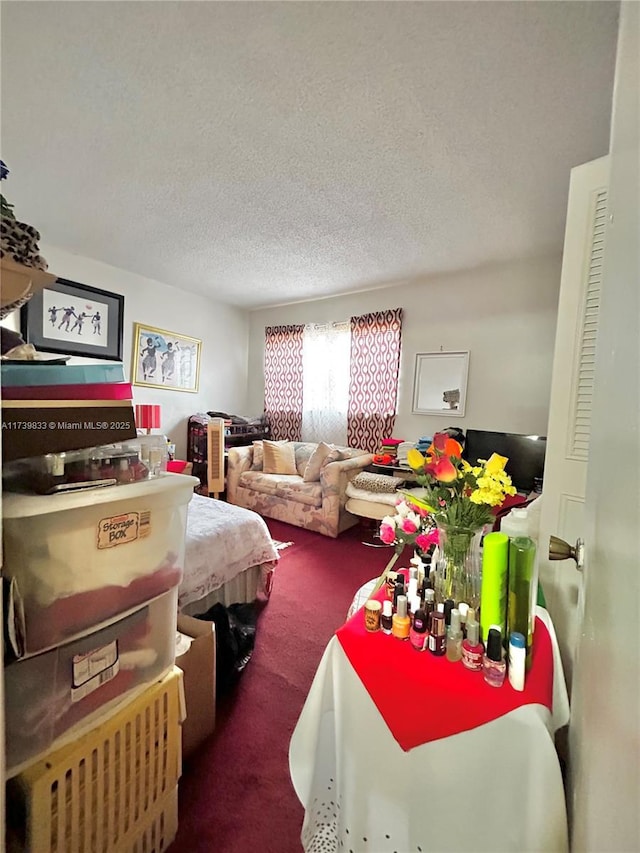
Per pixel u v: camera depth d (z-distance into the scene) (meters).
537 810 0.69
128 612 0.89
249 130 1.69
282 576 2.61
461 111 1.55
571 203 1.17
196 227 2.68
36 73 1.38
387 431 4.00
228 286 4.07
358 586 2.47
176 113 1.59
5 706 0.70
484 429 3.48
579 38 1.21
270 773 1.22
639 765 0.33
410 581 1.05
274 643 1.88
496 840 0.73
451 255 3.12
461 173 1.98
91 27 1.21
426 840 0.78
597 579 0.55
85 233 2.82
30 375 0.76
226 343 4.82
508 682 0.78
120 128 1.69
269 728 1.39
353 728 0.87
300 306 4.66
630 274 0.43
